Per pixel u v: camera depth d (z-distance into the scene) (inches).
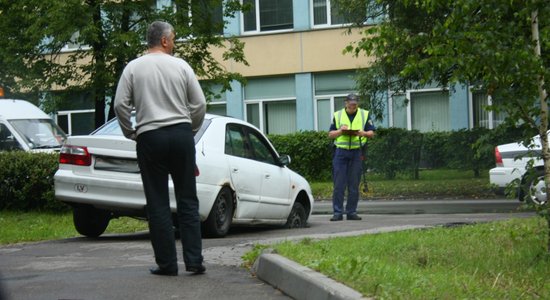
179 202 410.0
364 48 434.6
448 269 403.9
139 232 691.4
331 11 1662.2
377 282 323.0
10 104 1135.6
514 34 419.8
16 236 653.3
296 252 413.1
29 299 354.0
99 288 375.9
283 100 1705.2
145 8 1192.8
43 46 1238.9
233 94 1726.1
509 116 429.1
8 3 1186.6
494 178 894.4
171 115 399.5
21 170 826.2
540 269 400.2
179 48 1246.3
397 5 1042.7
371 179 1358.3
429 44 422.6
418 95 1617.9
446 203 1019.9
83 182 574.6
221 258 466.3
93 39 1142.3
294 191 692.1
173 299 350.9
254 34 1705.2
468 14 414.6
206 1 1235.2
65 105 1272.1
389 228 588.1
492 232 526.6
